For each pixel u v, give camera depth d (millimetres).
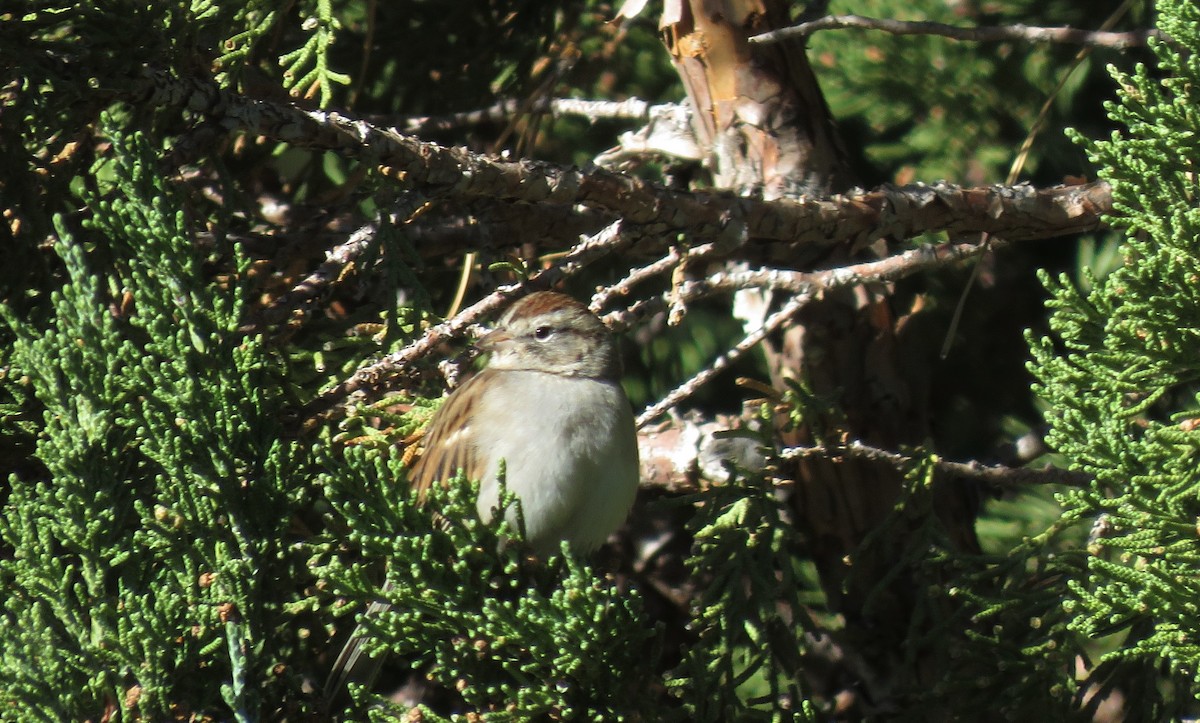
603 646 6043
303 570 6633
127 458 6543
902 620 9375
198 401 6352
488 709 6359
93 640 6078
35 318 7348
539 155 11547
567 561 5941
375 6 9758
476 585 6223
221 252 7539
